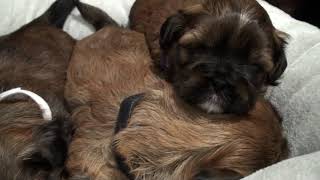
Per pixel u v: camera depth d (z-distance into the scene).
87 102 0.37
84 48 0.41
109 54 0.40
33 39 0.41
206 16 0.36
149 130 0.31
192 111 0.32
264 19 0.37
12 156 0.28
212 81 0.33
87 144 0.34
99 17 0.48
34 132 0.31
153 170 0.31
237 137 0.31
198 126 0.31
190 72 0.34
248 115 0.33
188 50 0.36
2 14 0.48
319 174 0.29
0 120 0.31
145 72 0.37
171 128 0.31
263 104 0.35
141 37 0.43
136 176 0.32
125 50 0.40
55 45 0.42
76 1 0.49
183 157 0.31
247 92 0.34
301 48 0.44
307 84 0.41
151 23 0.44
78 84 0.38
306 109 0.39
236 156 0.31
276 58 0.38
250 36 0.35
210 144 0.31
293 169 0.30
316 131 0.38
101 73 0.38
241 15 0.36
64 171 0.33
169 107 0.32
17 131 0.31
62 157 0.32
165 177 0.31
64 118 0.34
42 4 0.50
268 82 0.38
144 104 0.33
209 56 0.35
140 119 0.32
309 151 0.38
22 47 0.40
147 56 0.40
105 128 0.34
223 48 0.35
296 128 0.40
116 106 0.35
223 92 0.33
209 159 0.31
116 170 0.33
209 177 0.31
